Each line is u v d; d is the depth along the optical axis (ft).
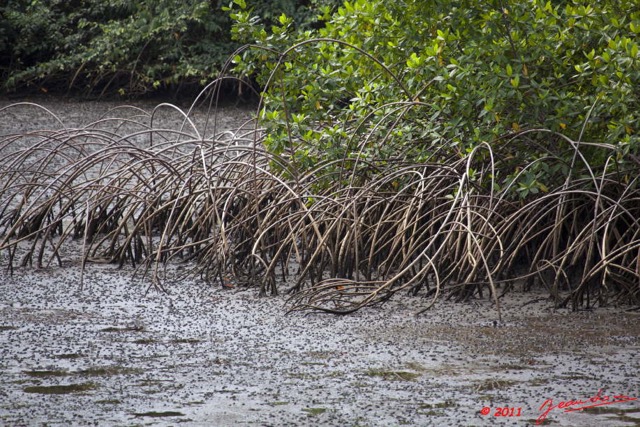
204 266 38.88
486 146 37.63
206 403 23.67
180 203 45.14
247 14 42.78
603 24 37.01
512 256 35.45
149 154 47.14
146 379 25.55
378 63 38.55
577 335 30.04
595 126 37.78
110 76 119.75
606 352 28.12
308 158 40.42
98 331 30.45
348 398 24.07
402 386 25.00
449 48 39.45
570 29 38.40
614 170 36.70
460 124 37.42
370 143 41.83
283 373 26.09
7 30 118.21
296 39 43.68
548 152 36.99
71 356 27.66
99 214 46.37
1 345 28.73
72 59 115.55
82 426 22.06
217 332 30.42
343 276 37.60
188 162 46.06
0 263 41.27
